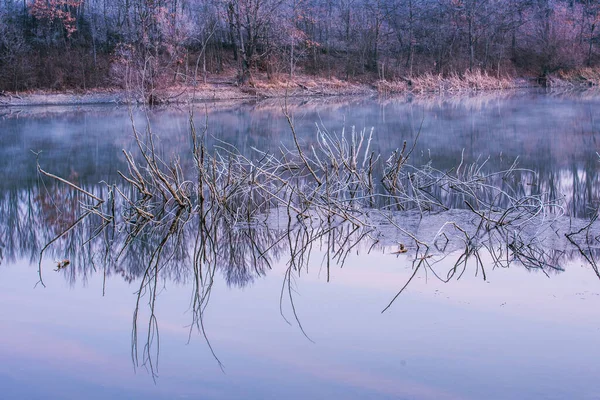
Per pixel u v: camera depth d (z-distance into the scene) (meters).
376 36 48.94
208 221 8.80
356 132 19.69
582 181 11.36
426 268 6.36
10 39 35.72
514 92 42.06
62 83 35.97
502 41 51.91
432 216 8.70
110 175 13.05
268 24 42.69
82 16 44.66
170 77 32.81
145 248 7.60
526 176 11.96
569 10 53.69
